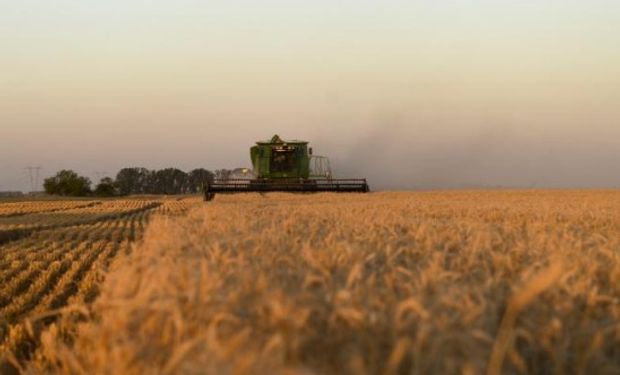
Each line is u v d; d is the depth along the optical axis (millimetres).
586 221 14062
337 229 8953
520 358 3709
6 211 47844
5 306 13016
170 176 157375
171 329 4180
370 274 5285
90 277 15352
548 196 40094
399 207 18953
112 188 127375
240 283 4559
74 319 10188
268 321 3855
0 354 9086
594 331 3992
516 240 7758
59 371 6828
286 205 20266
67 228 30469
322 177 39969
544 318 4121
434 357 3502
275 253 5949
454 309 4016
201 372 3574
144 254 7078
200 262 5570
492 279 4816
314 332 3721
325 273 4840
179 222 11344
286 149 38438
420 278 4797
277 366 3391
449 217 15508
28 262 18672
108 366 4531
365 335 3639
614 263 6105
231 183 37031
